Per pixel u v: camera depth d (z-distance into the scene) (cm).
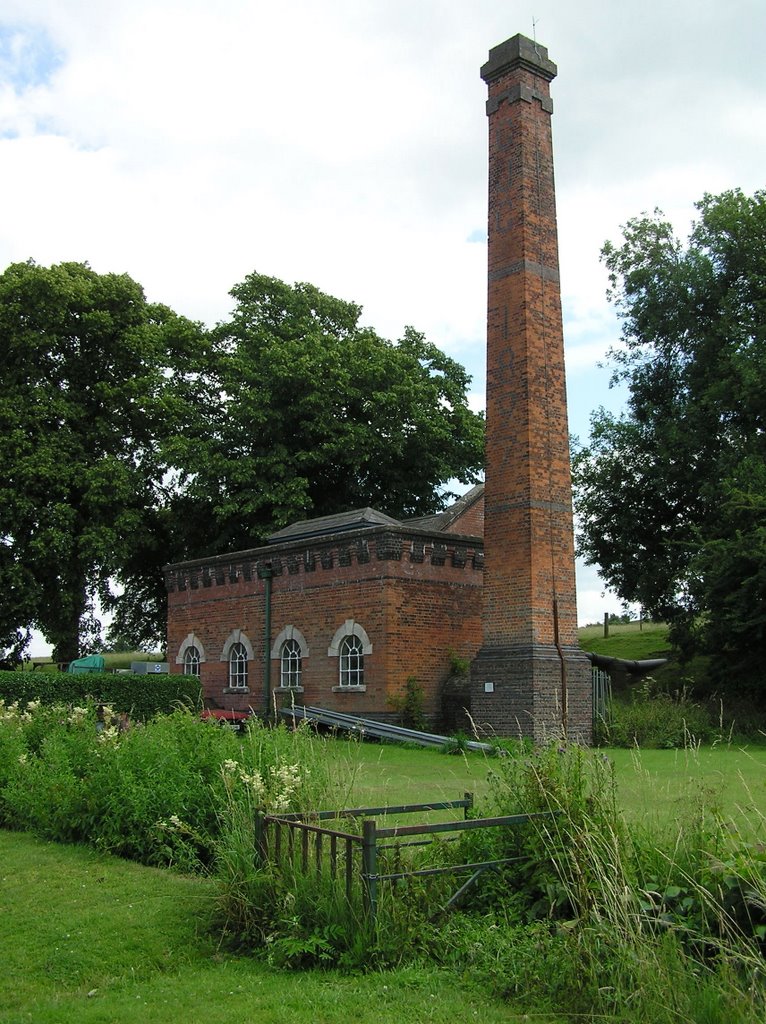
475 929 709
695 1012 556
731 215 3275
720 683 2720
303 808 886
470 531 3117
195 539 4141
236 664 3123
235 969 704
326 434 3806
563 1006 605
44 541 3503
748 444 3111
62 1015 614
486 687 2294
